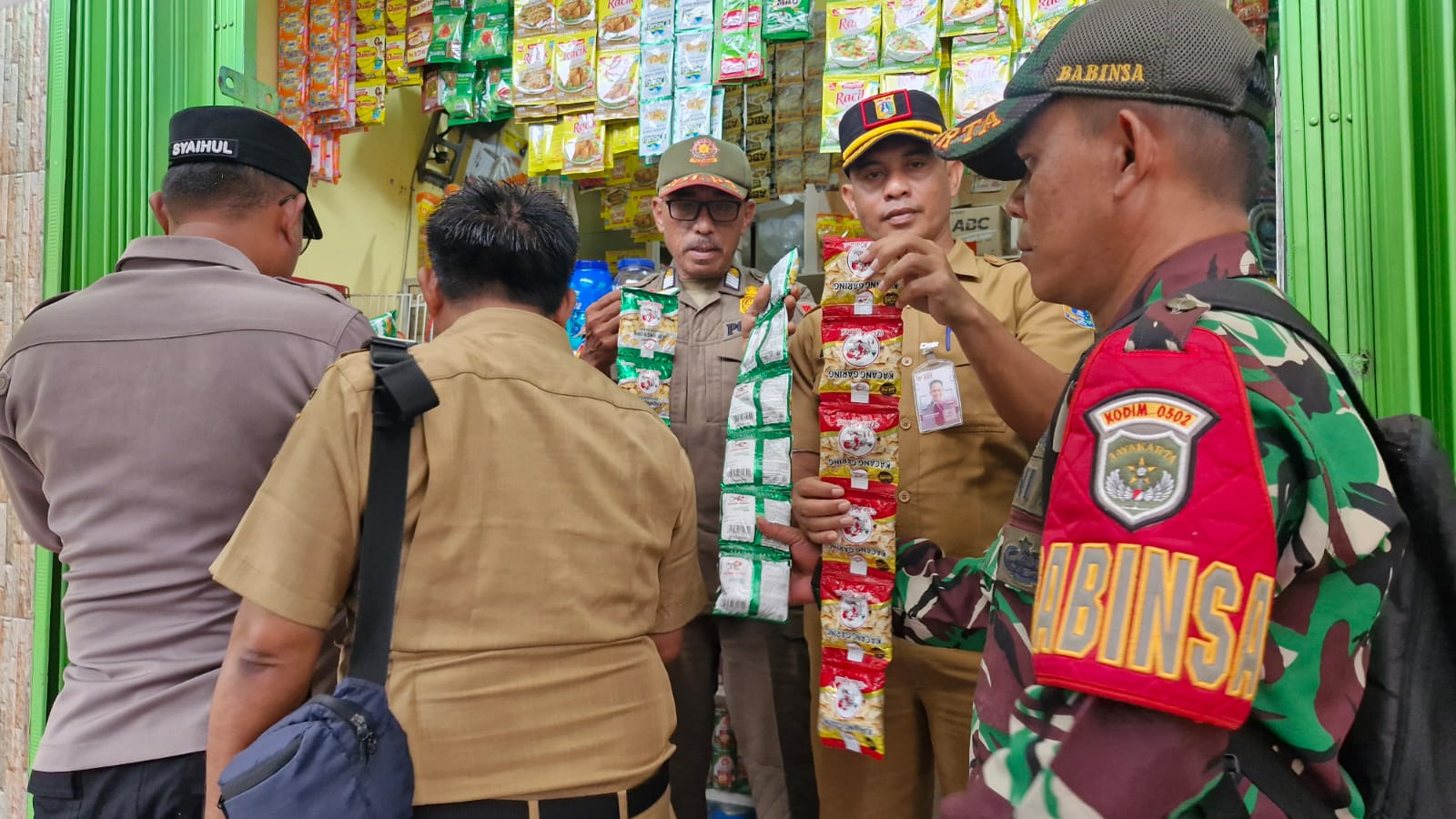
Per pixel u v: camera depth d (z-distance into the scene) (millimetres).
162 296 1165
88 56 2025
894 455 1321
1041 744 562
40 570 1945
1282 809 575
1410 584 674
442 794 885
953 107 1852
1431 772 640
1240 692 504
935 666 1459
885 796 1495
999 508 1510
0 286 2055
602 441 1032
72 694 1093
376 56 2523
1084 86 688
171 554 1092
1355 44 1257
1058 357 1464
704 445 1894
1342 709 589
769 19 2059
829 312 1378
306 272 2787
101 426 1113
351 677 872
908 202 1647
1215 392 542
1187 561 514
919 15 1852
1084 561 550
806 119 2555
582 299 2213
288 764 798
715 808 2156
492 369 981
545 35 2254
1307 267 1277
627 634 1032
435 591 915
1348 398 616
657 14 2168
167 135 1985
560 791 932
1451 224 1168
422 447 928
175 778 1036
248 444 1121
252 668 891
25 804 1959
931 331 1602
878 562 1302
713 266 2016
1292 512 560
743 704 1851
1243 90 677
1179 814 528
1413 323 1195
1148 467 540
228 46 1975
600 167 2229
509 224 1075
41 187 2029
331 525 919
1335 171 1265
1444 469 685
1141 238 702
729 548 1452
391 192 3145
